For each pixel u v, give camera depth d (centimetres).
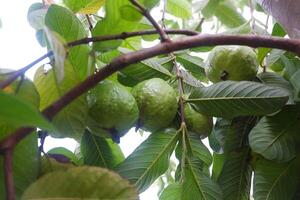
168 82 71
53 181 41
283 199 63
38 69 56
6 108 35
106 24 56
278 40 53
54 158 55
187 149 64
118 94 60
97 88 60
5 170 37
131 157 62
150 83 65
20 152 48
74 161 64
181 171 63
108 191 41
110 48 56
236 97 63
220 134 71
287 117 64
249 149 68
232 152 69
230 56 67
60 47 46
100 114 60
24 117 36
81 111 57
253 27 83
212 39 51
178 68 72
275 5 65
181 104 66
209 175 68
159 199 64
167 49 50
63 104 44
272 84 69
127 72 70
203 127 67
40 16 67
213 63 68
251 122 69
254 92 63
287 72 71
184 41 51
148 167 62
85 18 79
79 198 41
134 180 61
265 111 62
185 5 103
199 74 80
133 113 61
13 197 36
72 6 69
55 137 58
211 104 65
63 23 58
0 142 39
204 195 63
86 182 41
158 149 63
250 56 67
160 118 64
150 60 71
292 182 64
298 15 61
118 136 62
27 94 48
